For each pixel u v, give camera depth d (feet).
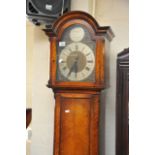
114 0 8.06
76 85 6.06
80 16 6.12
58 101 6.18
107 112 7.87
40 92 7.86
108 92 7.89
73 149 6.08
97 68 6.04
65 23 6.22
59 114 6.16
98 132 6.06
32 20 7.13
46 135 7.78
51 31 6.20
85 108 6.09
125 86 6.59
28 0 6.86
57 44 6.27
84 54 6.17
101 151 7.48
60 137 6.13
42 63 7.86
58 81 6.17
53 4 7.11
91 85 6.03
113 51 7.98
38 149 7.79
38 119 7.84
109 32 6.47
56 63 6.23
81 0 7.55
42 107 7.84
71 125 6.12
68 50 6.24
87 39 6.17
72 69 6.18
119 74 6.65
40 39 7.88
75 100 6.13
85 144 6.07
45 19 7.09
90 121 6.07
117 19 8.04
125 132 6.55
